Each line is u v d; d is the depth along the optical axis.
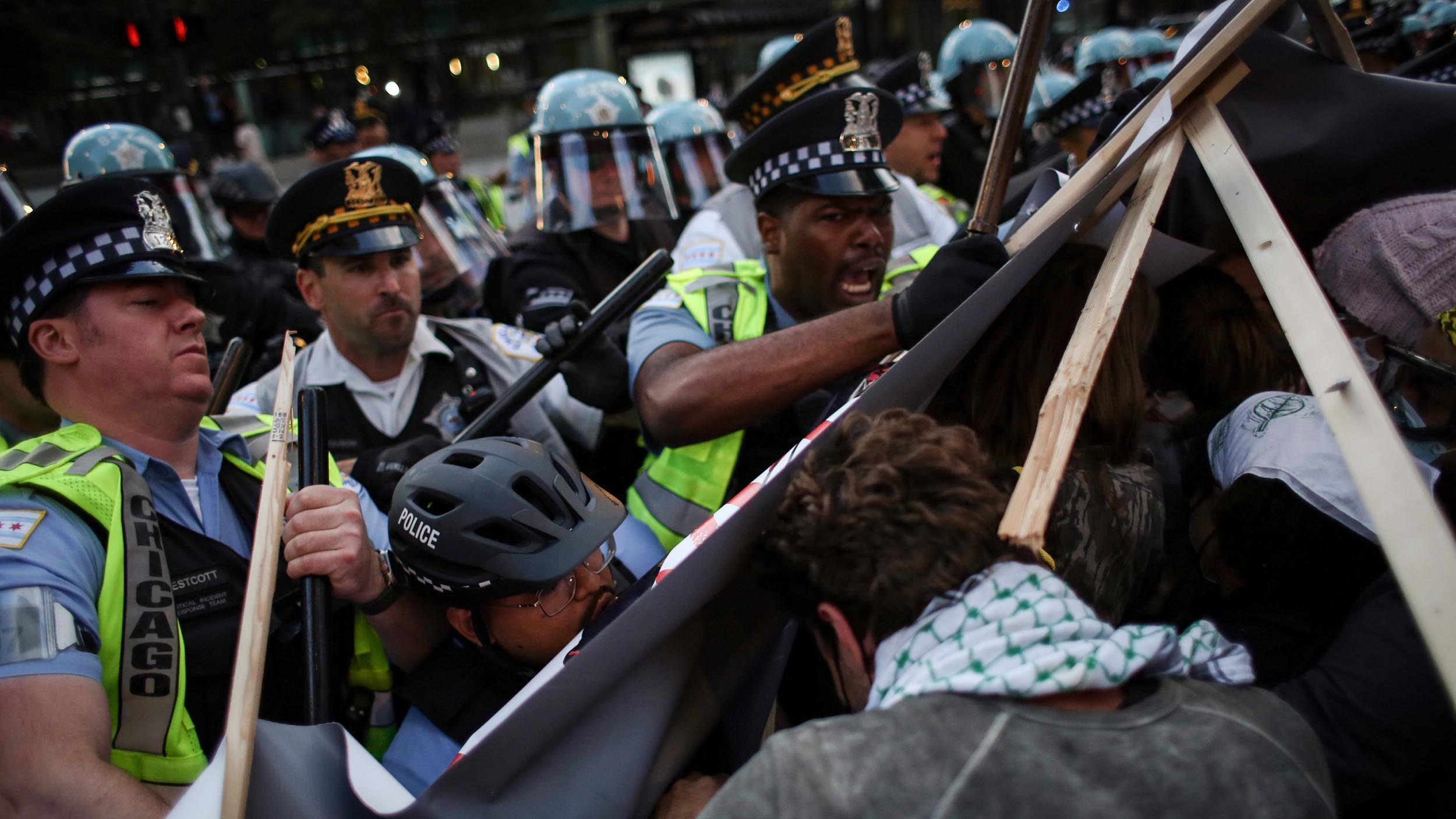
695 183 4.40
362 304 2.14
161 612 1.29
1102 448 1.27
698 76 17.73
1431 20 3.32
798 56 2.80
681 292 2.00
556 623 1.33
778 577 0.95
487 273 3.45
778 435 1.91
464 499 1.26
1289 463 1.24
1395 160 1.30
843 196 1.82
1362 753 1.08
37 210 1.37
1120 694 0.84
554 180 3.25
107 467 1.32
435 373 2.32
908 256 2.54
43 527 1.23
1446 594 0.72
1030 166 4.58
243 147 12.87
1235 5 1.22
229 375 1.85
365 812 1.00
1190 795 0.76
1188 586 1.45
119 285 1.40
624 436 2.37
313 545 1.32
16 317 1.41
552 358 1.83
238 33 20.42
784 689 1.41
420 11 21.30
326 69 21.70
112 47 16.39
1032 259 1.22
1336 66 1.32
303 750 1.02
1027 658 0.81
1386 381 1.40
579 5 22.34
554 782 1.03
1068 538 1.20
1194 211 1.42
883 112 1.95
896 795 0.76
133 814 1.10
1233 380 1.53
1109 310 1.02
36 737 1.12
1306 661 1.22
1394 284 1.27
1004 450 1.31
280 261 4.05
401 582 1.41
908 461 0.89
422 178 3.30
